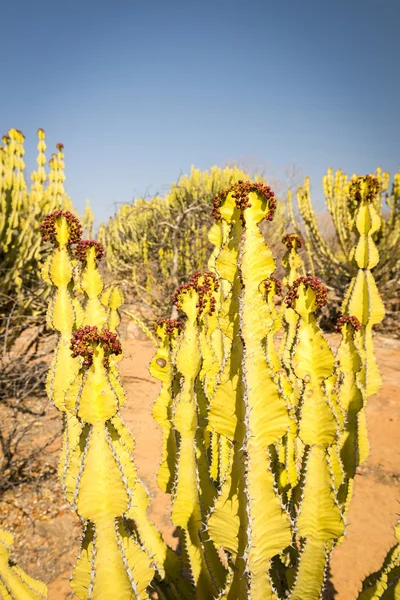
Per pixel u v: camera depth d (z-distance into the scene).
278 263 9.38
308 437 1.32
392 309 10.75
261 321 1.14
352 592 2.52
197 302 1.52
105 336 1.16
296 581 1.36
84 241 1.91
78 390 1.23
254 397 1.14
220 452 1.79
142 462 3.97
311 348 1.32
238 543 1.21
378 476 3.78
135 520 1.68
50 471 3.62
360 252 2.25
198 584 1.59
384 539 2.99
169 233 11.75
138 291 10.72
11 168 5.43
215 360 1.84
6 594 1.38
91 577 1.16
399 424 4.71
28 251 5.73
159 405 1.82
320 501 1.30
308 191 10.77
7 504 3.20
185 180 13.00
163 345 1.82
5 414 4.46
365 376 2.03
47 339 5.46
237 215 1.19
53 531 2.95
